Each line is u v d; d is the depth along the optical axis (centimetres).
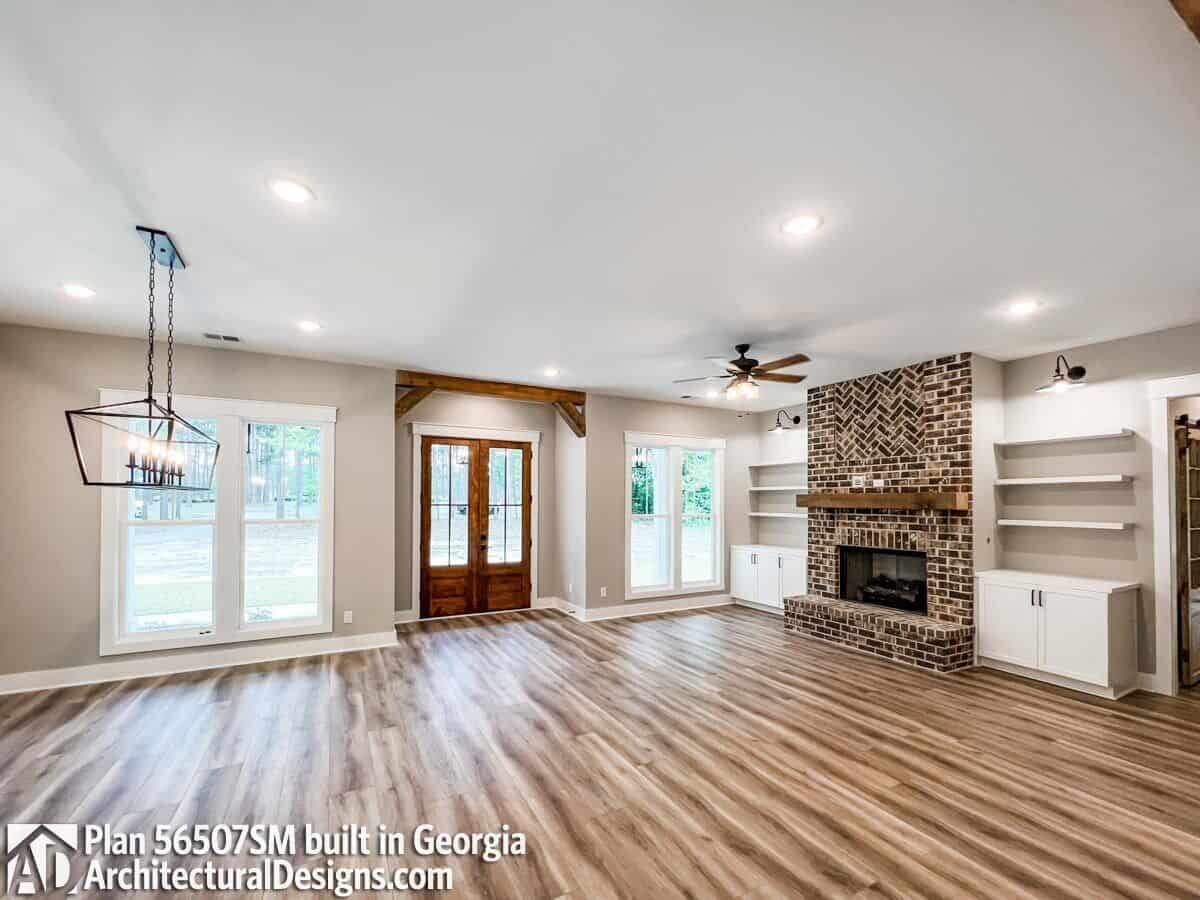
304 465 535
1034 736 346
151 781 290
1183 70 160
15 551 421
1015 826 253
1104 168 211
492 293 349
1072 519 471
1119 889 213
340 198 235
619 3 139
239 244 279
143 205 240
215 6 139
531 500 743
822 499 599
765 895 209
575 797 276
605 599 691
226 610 485
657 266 305
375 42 151
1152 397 429
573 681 446
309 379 527
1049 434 488
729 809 266
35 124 185
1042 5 139
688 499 778
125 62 158
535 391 652
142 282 331
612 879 218
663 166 212
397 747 329
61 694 411
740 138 194
